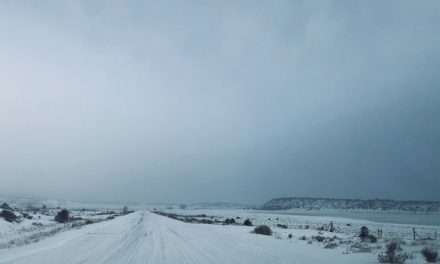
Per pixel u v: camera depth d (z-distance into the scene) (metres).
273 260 15.65
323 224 66.44
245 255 17.23
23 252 17.27
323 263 14.98
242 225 53.69
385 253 17.55
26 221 46.94
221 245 21.91
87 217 74.75
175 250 19.11
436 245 22.77
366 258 16.55
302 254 17.77
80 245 20.67
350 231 45.16
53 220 57.16
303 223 69.88
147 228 38.25
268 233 34.34
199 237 27.97
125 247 20.20
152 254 17.38
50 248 19.00
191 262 15.05
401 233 43.47
